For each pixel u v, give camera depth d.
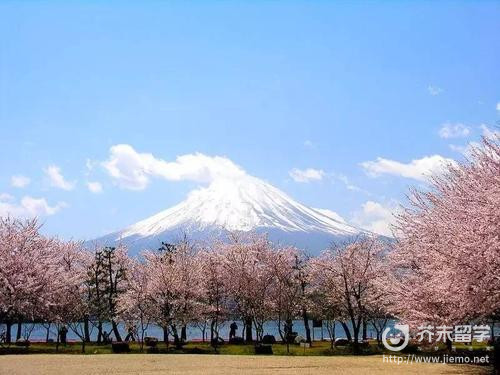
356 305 37.34
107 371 21.95
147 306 37.56
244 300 39.91
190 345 39.09
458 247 16.89
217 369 22.69
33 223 37.62
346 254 36.72
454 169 20.64
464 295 17.17
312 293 40.44
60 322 37.66
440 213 20.22
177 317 36.97
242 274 39.69
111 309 43.12
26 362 25.77
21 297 34.47
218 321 42.53
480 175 18.75
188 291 38.50
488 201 17.14
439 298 19.09
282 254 42.78
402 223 22.61
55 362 25.72
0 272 33.97
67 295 39.25
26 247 36.56
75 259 46.53
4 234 36.34
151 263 42.34
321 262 39.31
